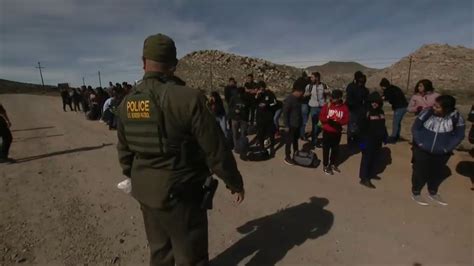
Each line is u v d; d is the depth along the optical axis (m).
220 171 1.96
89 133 11.42
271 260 3.32
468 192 4.89
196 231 2.14
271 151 7.61
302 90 6.45
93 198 5.09
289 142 6.70
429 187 4.68
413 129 4.54
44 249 3.60
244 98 7.30
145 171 2.01
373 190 5.17
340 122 5.80
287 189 5.34
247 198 5.00
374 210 4.43
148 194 2.00
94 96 15.09
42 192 5.38
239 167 6.67
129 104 1.98
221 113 7.96
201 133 1.84
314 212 4.42
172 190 1.95
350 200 4.80
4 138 7.36
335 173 6.06
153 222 2.23
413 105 6.40
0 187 5.64
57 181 5.96
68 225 4.17
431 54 58.81
